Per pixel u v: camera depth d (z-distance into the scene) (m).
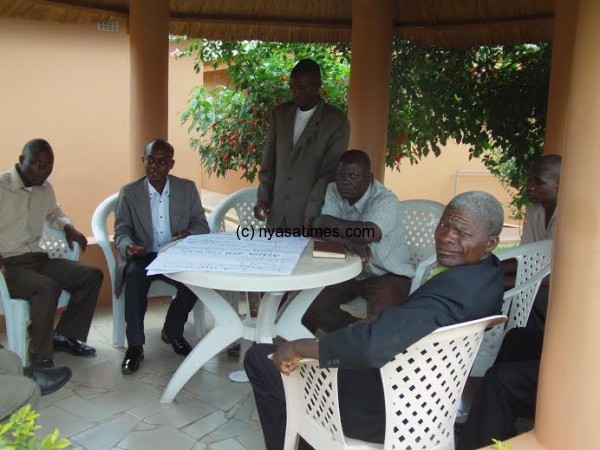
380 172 4.35
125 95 6.75
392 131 5.46
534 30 4.66
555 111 3.52
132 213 3.42
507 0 4.52
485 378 2.05
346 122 3.22
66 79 6.37
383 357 1.59
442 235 1.79
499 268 1.80
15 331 2.97
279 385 2.03
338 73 5.68
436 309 1.63
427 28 5.00
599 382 1.43
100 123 6.63
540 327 2.53
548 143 3.58
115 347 3.51
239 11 5.02
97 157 6.66
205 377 3.12
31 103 6.20
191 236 3.21
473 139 5.39
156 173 3.37
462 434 2.09
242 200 3.94
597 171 1.38
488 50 5.19
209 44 5.63
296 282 2.39
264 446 2.46
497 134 5.27
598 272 1.40
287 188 3.29
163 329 3.52
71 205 6.57
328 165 3.21
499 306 1.77
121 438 2.49
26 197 3.23
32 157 3.14
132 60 4.11
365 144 4.28
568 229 1.45
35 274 3.05
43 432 2.52
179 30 5.10
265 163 3.50
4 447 0.95
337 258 2.71
